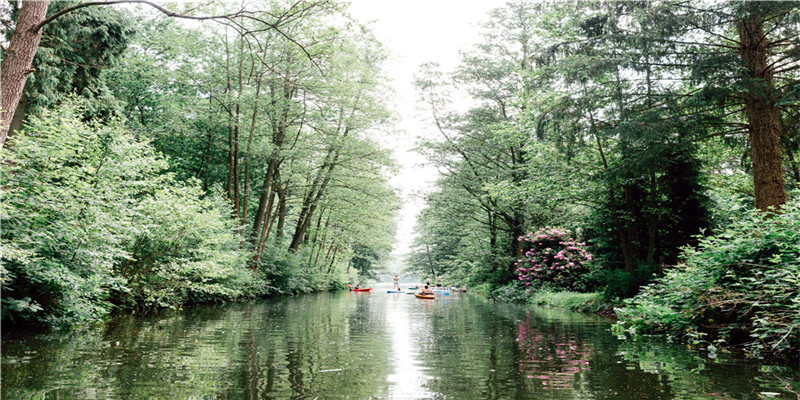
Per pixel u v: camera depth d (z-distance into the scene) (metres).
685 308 7.74
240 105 19.06
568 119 12.48
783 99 10.25
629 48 11.29
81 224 8.62
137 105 21.59
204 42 19.31
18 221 7.64
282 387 4.60
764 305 6.24
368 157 23.17
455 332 9.02
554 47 12.49
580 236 20.58
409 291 36.47
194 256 12.94
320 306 16.58
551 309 15.52
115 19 15.38
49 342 7.02
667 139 11.32
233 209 20.05
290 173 22.97
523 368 5.55
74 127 9.30
